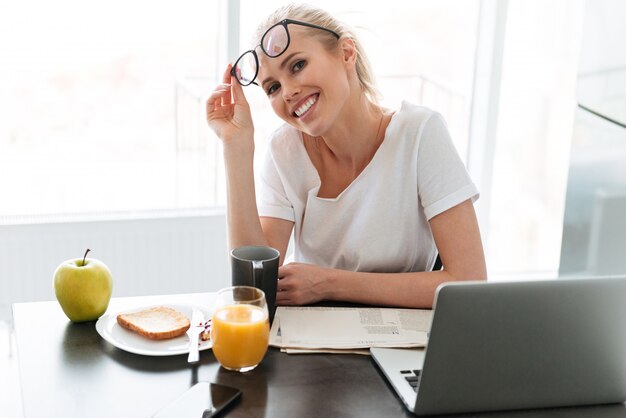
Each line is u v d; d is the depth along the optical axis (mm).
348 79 1496
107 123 2752
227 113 1554
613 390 1033
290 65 1434
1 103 2619
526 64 3061
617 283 959
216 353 1099
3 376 2264
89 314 1252
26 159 2686
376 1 2836
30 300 2510
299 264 1388
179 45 2758
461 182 1475
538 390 1008
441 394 975
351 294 1360
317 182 1589
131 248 2582
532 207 3230
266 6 2664
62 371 1082
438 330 936
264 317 1096
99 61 2693
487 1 2877
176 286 2668
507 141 3137
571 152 2371
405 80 3000
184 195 2867
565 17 3029
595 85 2230
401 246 1550
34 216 2527
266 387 1054
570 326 969
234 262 1224
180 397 999
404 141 1509
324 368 1120
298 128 1526
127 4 2674
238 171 1525
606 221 2205
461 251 1448
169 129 2818
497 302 936
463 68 3057
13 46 2584
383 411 1000
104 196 2797
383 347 1178
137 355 1144
